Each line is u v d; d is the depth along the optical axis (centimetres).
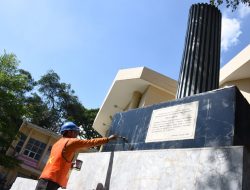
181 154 324
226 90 351
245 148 272
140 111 480
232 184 259
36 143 2802
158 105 444
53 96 4247
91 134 4209
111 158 433
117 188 381
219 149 289
